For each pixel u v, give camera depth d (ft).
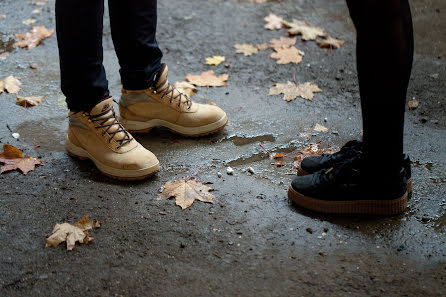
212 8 13.79
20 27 12.44
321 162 7.34
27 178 7.52
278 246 6.30
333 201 6.77
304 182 6.91
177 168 7.94
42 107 9.48
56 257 6.09
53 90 10.08
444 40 11.94
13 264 5.98
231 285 5.72
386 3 5.38
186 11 13.58
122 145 7.48
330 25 13.01
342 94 10.23
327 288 5.68
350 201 6.75
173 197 7.19
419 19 12.91
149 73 8.06
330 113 9.60
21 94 9.86
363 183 6.59
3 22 12.63
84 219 6.59
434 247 6.31
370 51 5.69
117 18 7.48
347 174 6.61
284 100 10.03
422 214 6.90
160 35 12.39
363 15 5.56
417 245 6.34
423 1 13.83
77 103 7.32
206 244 6.32
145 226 6.61
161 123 8.65
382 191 6.61
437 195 7.29
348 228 6.63
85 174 7.67
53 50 11.59
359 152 6.85
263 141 8.76
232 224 6.68
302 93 10.18
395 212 6.77
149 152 7.63
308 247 6.29
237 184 7.57
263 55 11.69
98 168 7.66
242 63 11.36
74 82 7.04
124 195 7.23
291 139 8.81
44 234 6.45
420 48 11.67
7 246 6.24
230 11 13.66
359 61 5.88
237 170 7.97
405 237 6.48
